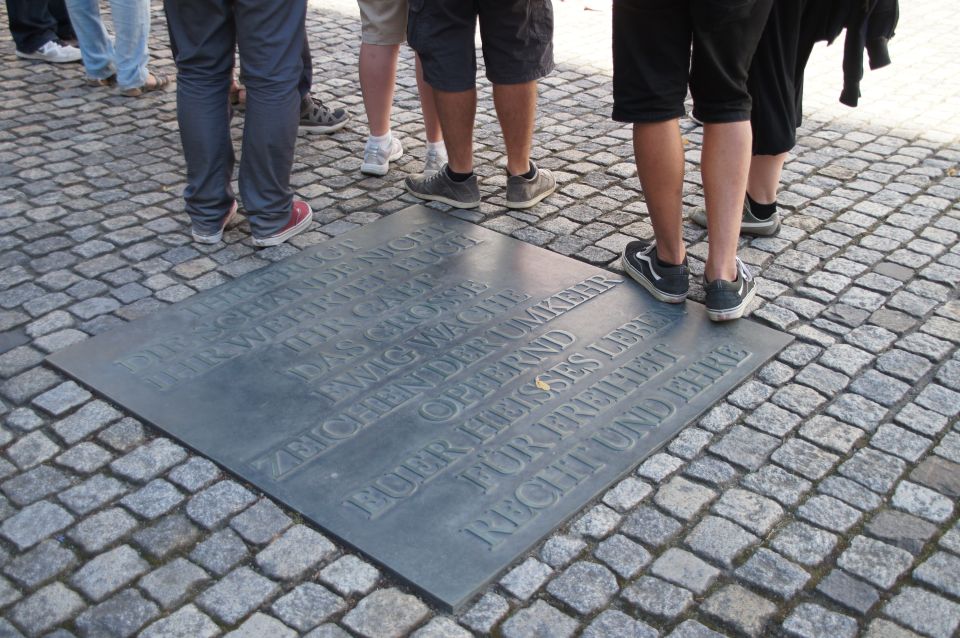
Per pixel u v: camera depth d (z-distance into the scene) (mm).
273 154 3627
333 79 5766
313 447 2658
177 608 2189
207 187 3730
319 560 2309
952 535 2361
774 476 2557
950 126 4910
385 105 4312
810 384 2920
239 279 3551
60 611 2180
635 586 2229
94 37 5387
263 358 3066
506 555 2283
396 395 2871
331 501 2461
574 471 2553
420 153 4730
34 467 2627
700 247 3768
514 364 3014
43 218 4023
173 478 2574
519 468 2566
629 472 2568
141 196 4238
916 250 3684
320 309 3348
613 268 3607
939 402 2832
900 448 2652
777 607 2172
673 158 3111
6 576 2275
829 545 2336
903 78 5656
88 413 2836
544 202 4176
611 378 2941
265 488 2508
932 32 6562
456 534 2348
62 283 3541
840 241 3762
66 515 2455
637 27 2953
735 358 3033
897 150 4617
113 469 2611
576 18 7055
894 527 2387
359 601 2195
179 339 3178
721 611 2162
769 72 3367
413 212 4086
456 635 2104
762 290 3428
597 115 5211
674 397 2848
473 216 4051
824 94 5422
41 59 5961
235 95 5348
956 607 2160
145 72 5406
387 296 3424
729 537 2361
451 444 2660
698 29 2848
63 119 5105
